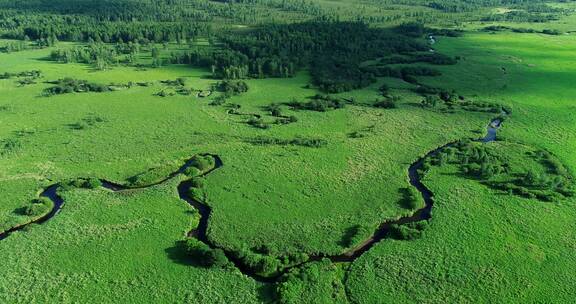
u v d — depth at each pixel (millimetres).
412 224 93875
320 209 100250
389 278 80688
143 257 85500
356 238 90375
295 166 117500
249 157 121938
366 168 116875
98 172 114375
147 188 107750
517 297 76125
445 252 86438
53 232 91562
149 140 131750
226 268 82812
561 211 97625
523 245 87812
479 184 108750
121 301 75750
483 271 81625
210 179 111438
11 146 123938
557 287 78000
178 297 76812
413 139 133375
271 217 97438
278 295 76500
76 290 77625
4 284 78500
